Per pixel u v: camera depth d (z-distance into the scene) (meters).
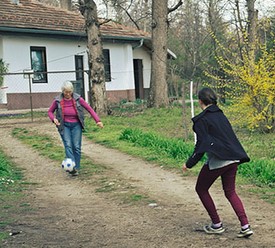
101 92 22.56
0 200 9.08
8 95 26.72
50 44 29.41
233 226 7.01
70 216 7.82
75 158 11.66
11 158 13.94
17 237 6.64
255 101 16.09
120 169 12.06
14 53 27.27
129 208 8.27
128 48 34.91
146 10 39.06
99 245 6.27
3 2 29.12
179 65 34.38
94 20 22.20
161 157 13.27
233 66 16.20
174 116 22.23
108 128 18.80
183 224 7.18
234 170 6.46
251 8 24.28
